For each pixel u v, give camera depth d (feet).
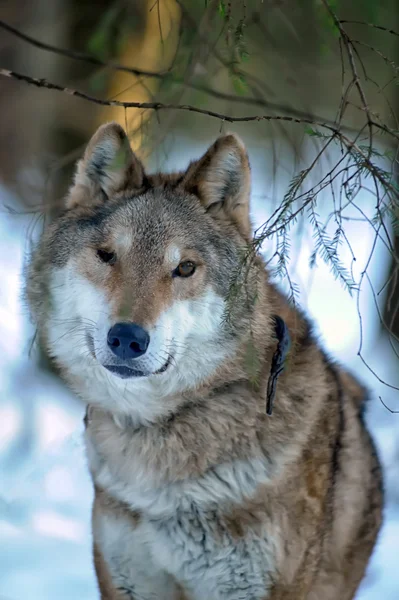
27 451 39.27
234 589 23.00
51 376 45.70
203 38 25.21
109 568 24.35
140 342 21.49
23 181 44.11
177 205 23.91
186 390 23.07
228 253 23.84
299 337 24.82
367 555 26.58
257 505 22.47
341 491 24.62
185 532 22.95
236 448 22.67
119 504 23.66
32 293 24.36
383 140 25.16
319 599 25.03
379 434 41.42
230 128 57.88
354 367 46.47
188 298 22.90
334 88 50.57
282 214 19.62
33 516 34.81
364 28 46.68
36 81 20.89
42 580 30.35
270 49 36.55
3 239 48.06
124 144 24.04
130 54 36.19
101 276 22.81
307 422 23.36
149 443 23.13
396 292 49.08
